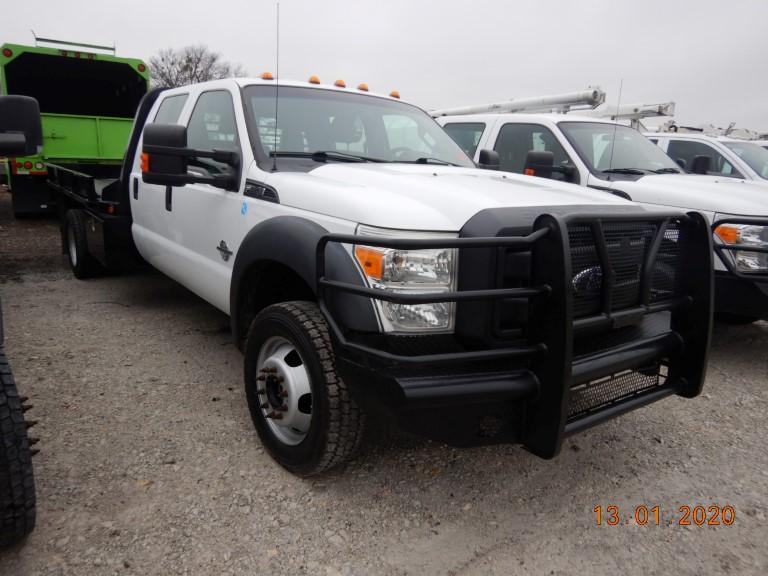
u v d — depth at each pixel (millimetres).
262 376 3023
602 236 2463
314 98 3984
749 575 2379
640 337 2803
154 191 4672
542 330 2320
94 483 2766
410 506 2727
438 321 2486
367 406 2447
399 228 2490
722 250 4520
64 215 6965
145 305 5664
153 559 2311
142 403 3594
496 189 2949
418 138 4281
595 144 6156
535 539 2541
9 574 2203
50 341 4586
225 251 3627
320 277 2523
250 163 3455
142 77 10656
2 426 2119
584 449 3316
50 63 10367
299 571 2295
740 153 8211
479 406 2352
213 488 2777
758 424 3713
